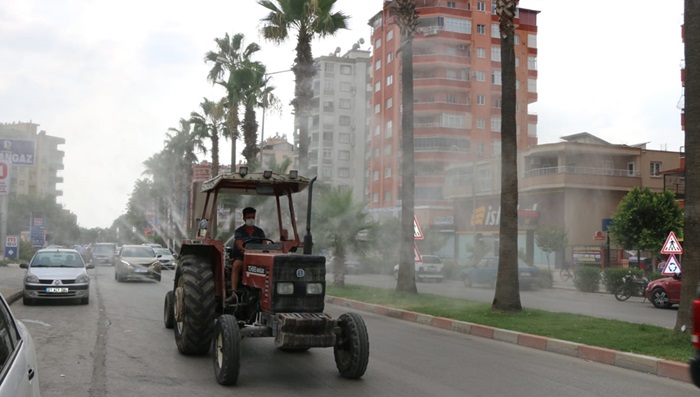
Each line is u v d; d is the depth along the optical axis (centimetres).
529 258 4003
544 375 839
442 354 983
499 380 796
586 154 4012
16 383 345
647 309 1881
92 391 691
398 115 5453
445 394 711
